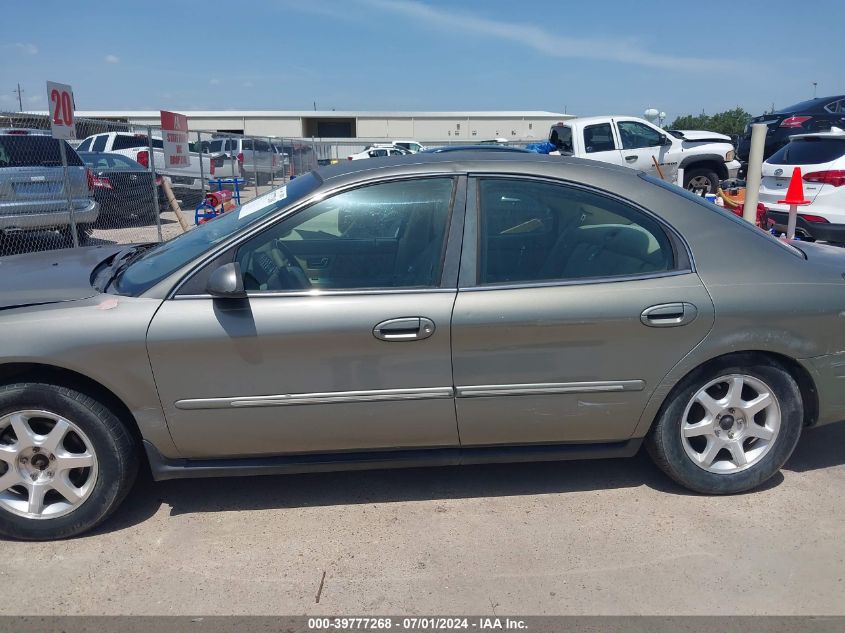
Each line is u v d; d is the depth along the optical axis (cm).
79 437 300
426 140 5809
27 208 875
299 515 328
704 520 320
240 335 293
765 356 324
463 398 307
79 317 290
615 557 293
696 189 1388
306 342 295
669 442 328
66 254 400
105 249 418
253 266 305
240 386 298
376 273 308
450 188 315
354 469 320
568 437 324
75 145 1859
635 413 320
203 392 297
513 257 311
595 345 307
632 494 344
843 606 263
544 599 267
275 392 300
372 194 315
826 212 840
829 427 423
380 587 275
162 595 271
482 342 301
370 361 300
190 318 292
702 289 311
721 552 296
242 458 315
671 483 355
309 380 300
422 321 297
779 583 276
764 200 921
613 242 318
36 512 304
